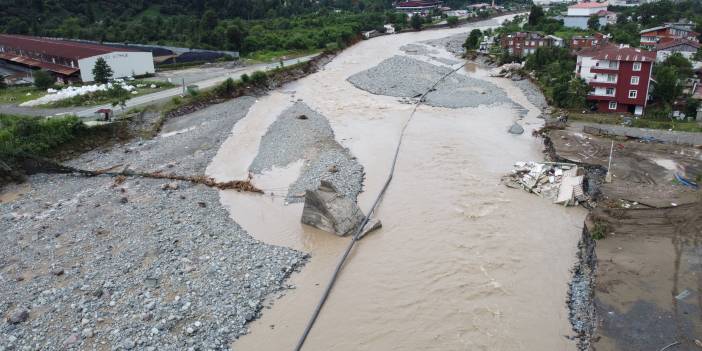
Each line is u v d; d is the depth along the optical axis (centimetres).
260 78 6731
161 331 2148
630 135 4309
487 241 2884
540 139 4578
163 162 4153
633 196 3177
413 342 2139
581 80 5488
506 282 2511
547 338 2125
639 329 1992
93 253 2745
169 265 2603
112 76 6800
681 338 1931
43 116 4959
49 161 4012
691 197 3102
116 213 3225
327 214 2994
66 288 2428
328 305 2378
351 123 5188
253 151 4403
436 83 7012
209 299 2355
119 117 4981
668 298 2161
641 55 4925
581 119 4991
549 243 2852
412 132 4847
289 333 2191
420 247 2852
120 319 2216
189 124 5178
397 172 3891
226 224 3091
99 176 3925
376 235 3002
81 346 2062
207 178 3816
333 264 2697
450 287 2488
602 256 2506
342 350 2100
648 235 2686
